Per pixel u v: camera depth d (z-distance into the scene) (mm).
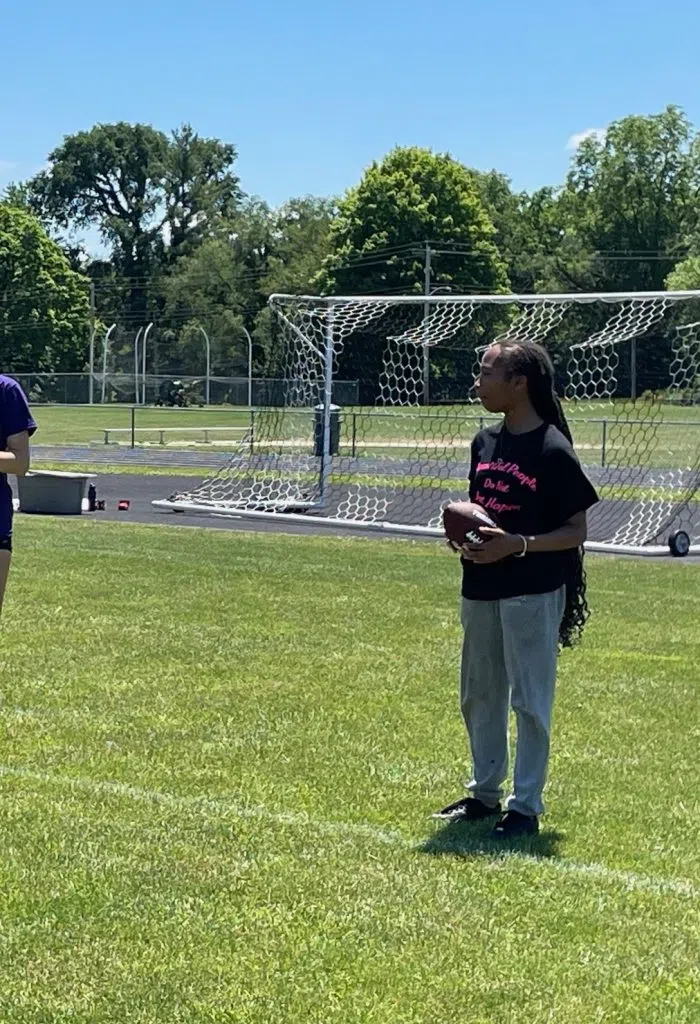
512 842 5504
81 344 90875
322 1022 3877
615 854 5402
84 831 5484
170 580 12453
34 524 17359
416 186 75875
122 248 106125
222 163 108875
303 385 24938
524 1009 3986
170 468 28438
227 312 92438
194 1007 3947
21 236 88875
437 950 4383
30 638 9570
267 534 16781
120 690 8078
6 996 3992
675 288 74188
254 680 8422
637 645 9797
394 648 9461
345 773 6469
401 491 23297
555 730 7359
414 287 75250
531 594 5574
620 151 90750
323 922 4586
